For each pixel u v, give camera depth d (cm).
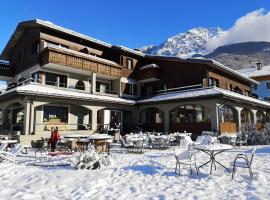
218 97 2072
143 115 2820
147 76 2911
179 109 2439
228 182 733
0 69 2864
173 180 772
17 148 1215
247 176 794
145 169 941
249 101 2452
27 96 1970
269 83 5225
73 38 2650
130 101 2670
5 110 2533
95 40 2762
